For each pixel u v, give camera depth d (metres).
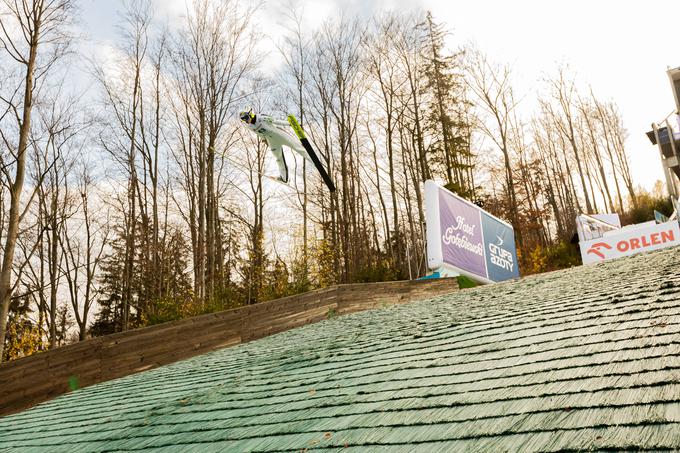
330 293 13.09
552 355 2.81
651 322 2.94
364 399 2.91
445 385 2.79
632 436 1.59
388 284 13.78
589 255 16.30
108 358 10.22
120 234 29.28
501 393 2.38
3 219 22.50
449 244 13.97
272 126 10.33
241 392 4.16
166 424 3.67
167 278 23.52
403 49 30.92
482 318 4.76
